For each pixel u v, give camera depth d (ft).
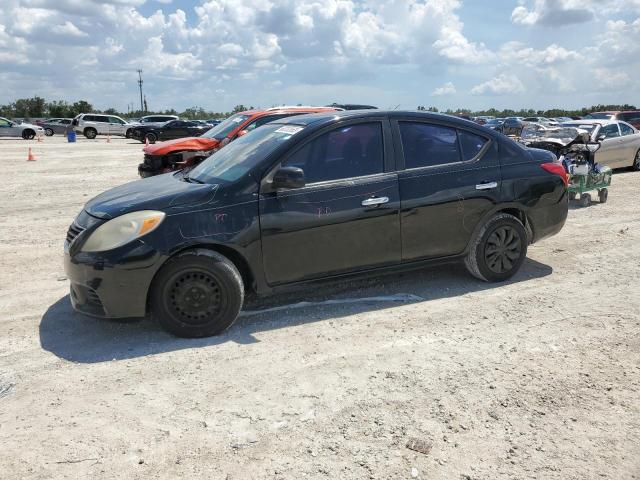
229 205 14.25
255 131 17.85
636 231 25.66
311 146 15.35
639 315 15.48
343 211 15.34
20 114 266.36
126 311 13.78
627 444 9.71
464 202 17.02
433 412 10.71
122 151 83.41
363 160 15.94
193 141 31.71
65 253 14.26
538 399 11.16
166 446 9.75
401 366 12.59
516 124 116.67
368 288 17.97
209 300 14.15
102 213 14.05
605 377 12.03
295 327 14.93
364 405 10.98
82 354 13.52
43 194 39.34
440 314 15.71
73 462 9.31
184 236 13.78
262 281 14.79
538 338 14.05
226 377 12.20
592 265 20.29
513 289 17.75
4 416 10.75
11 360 13.21
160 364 12.88
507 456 9.39
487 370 12.37
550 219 18.71
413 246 16.56
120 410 10.91
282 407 10.94
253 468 9.14
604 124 46.16
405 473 8.96
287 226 14.74
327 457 9.39
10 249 23.90
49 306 16.90
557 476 8.90
